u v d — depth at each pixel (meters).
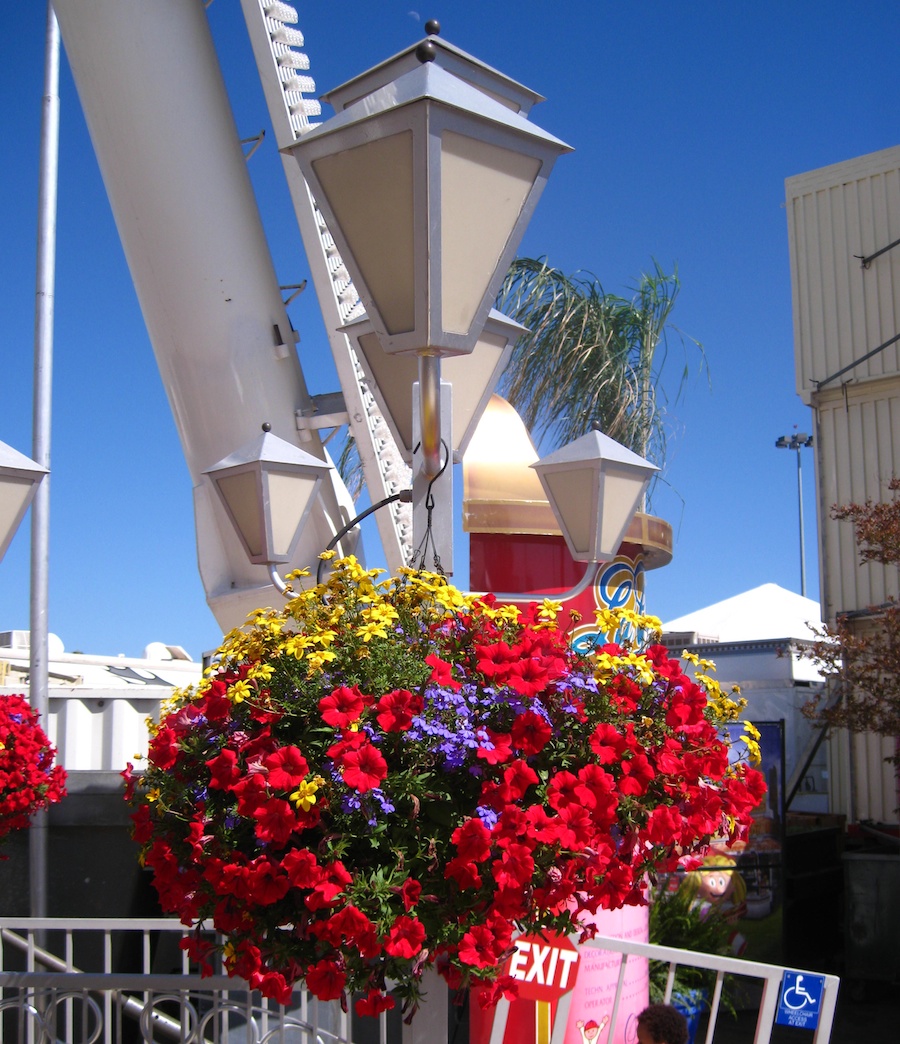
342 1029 4.31
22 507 4.31
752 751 2.80
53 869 6.31
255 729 2.42
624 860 2.43
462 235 2.65
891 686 8.48
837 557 11.43
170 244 6.13
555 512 4.04
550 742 2.42
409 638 2.53
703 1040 6.70
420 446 2.92
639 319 12.70
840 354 11.67
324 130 2.62
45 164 7.65
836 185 11.93
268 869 2.21
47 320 7.50
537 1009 4.29
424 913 2.27
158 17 5.90
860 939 7.90
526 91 3.09
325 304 6.30
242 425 6.39
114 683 10.26
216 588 6.50
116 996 3.73
